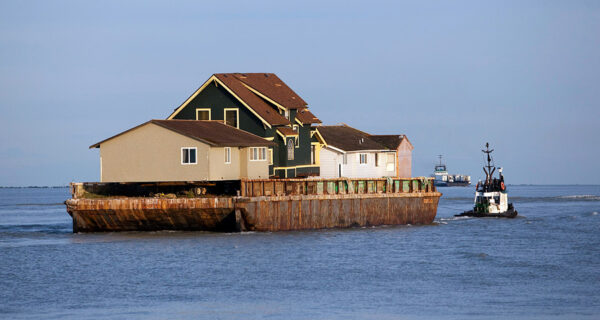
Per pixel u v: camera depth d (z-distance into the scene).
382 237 129.50
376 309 80.19
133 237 122.06
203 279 93.56
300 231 130.75
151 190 133.50
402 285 91.31
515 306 81.44
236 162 132.25
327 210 135.75
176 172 126.00
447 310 79.94
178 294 86.25
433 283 92.44
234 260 104.75
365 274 97.44
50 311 79.25
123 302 82.88
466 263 105.69
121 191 132.75
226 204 121.94
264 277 94.94
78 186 128.12
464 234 138.38
